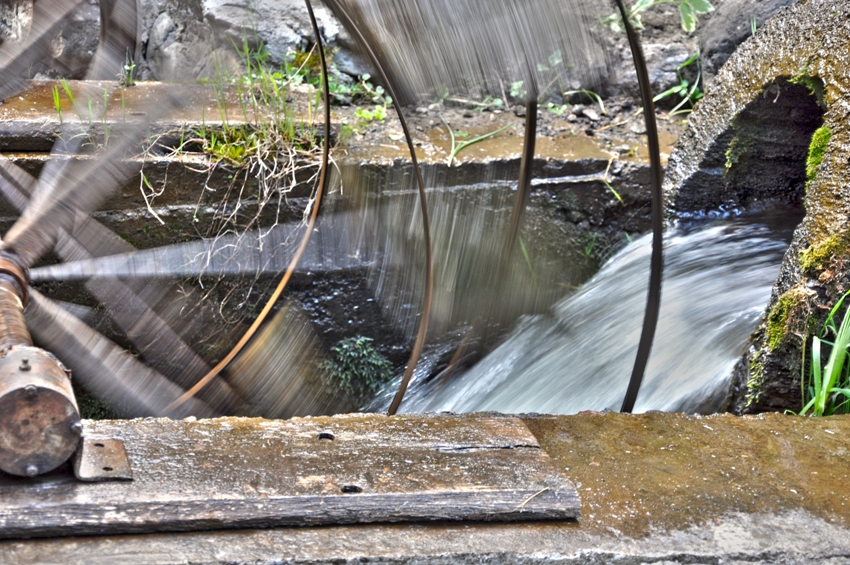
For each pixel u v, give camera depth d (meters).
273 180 4.08
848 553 1.84
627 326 3.80
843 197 2.94
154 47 5.22
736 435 2.34
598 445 2.23
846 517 1.96
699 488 2.04
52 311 3.01
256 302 4.24
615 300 4.04
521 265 4.31
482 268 4.28
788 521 1.93
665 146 4.70
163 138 3.96
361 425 2.17
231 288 4.18
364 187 4.16
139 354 4.13
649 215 4.53
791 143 3.91
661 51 5.26
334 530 1.75
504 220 4.37
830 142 3.08
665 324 3.66
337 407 4.46
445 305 4.29
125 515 1.67
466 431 2.17
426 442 2.09
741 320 3.48
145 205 3.93
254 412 4.29
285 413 4.37
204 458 1.92
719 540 1.84
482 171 4.30
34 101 4.07
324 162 3.49
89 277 3.73
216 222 4.07
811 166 3.18
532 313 4.33
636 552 1.78
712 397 3.29
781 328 2.99
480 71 2.18
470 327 4.25
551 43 2.04
